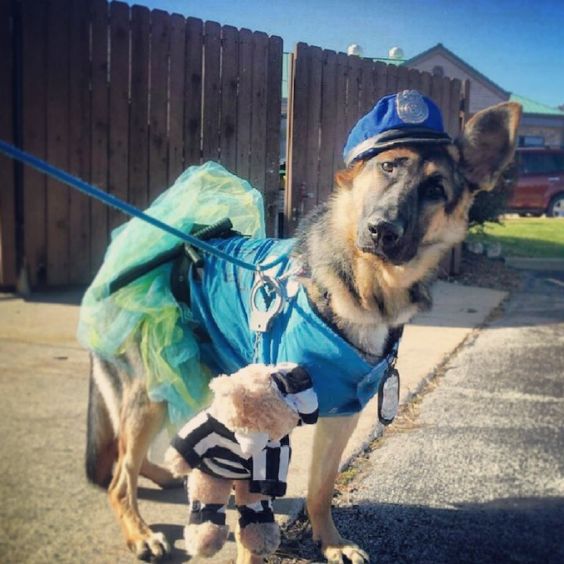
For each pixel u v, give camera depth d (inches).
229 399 28.1
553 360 70.5
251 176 88.8
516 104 35.5
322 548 36.1
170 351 36.2
